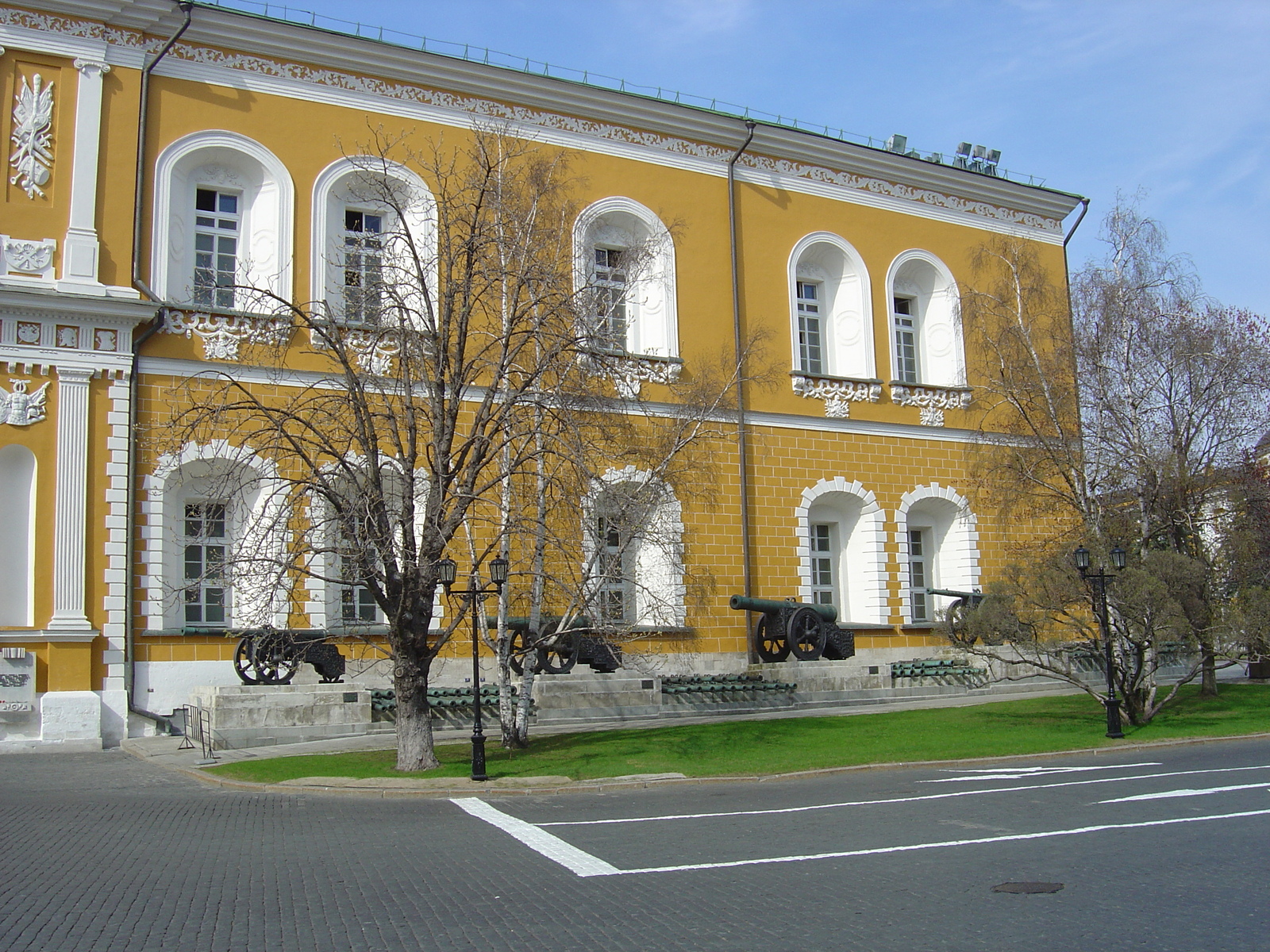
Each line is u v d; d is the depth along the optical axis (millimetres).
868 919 8195
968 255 35750
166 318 24125
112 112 24188
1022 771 17141
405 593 17297
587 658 25266
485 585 19531
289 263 25656
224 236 25828
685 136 31328
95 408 23109
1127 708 22828
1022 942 7543
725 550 29875
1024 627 22766
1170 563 22422
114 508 22891
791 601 29656
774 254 32281
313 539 18266
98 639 22391
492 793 15648
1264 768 16484
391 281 21000
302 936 7914
